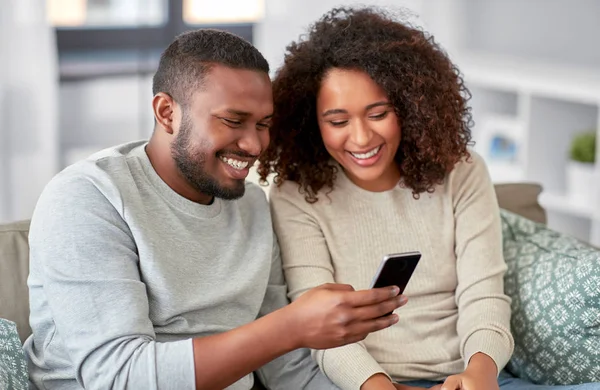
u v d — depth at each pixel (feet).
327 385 5.43
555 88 10.59
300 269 5.64
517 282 5.93
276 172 5.95
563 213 11.62
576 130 11.40
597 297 5.39
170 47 5.01
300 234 5.74
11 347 4.81
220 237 5.22
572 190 11.09
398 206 5.88
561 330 5.52
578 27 11.64
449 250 5.86
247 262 5.31
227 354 4.45
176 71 4.91
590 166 10.82
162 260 4.89
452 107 5.75
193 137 4.88
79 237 4.63
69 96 11.09
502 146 11.83
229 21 11.77
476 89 12.19
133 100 11.48
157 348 4.50
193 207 5.09
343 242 5.80
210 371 4.45
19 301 5.47
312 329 4.42
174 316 4.96
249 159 4.97
